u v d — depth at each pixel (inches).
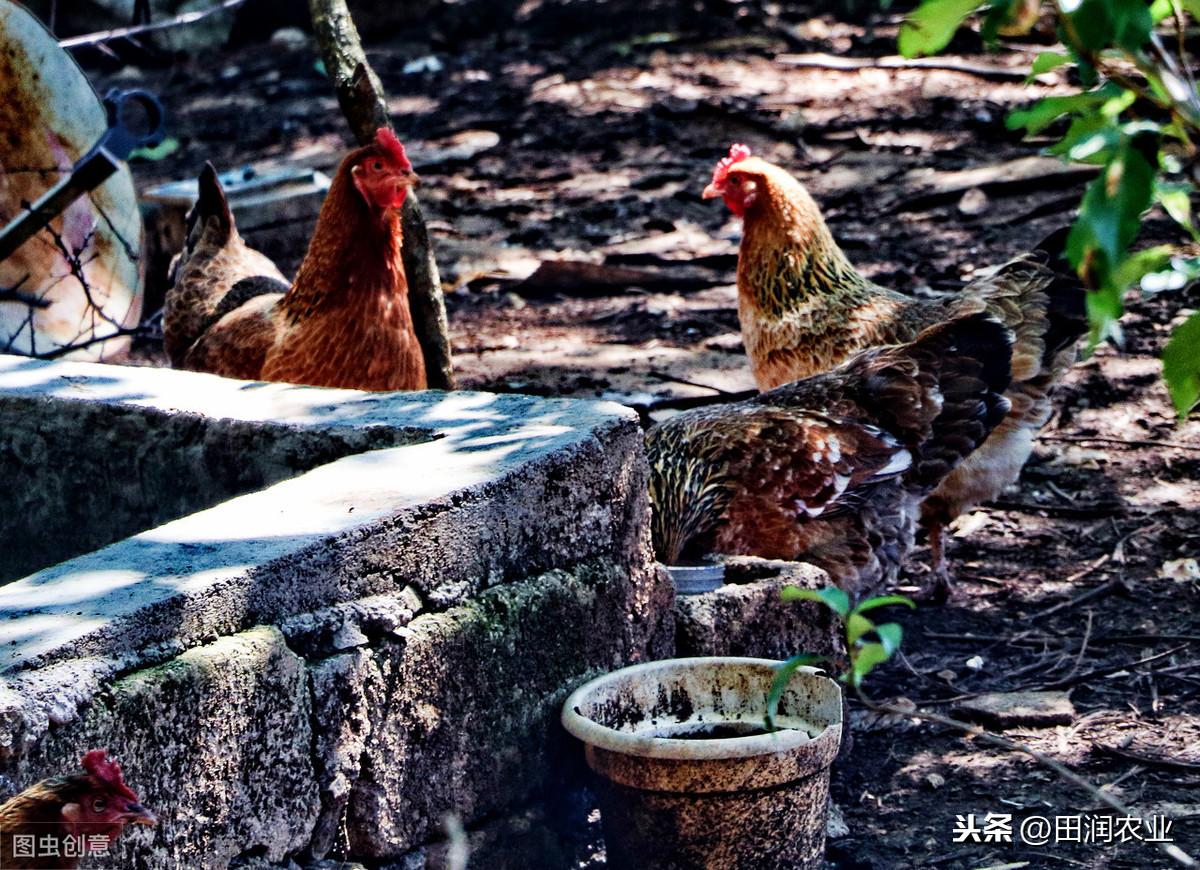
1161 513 281.6
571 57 613.9
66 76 325.4
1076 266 90.4
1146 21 89.7
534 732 166.9
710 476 214.5
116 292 339.3
